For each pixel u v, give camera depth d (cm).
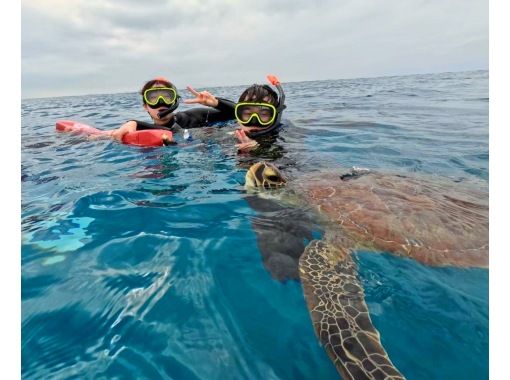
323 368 39
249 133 150
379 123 188
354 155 125
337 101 323
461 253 61
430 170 108
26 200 88
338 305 48
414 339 43
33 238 67
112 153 131
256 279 54
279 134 155
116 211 79
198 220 74
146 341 42
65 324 45
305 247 64
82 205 82
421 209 73
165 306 48
